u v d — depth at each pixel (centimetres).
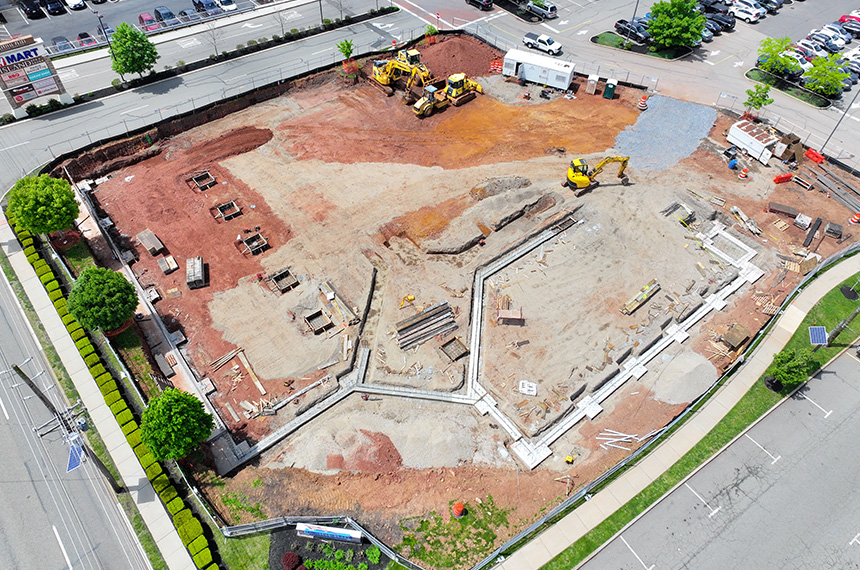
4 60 5234
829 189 5088
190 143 5547
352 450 3344
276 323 4044
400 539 3017
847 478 3312
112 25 7050
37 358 3806
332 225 4728
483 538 3036
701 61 6819
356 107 6069
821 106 6112
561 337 3988
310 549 2961
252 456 3359
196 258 4384
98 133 5466
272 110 5994
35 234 4547
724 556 2997
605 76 6550
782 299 4247
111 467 3297
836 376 3819
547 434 3506
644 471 3322
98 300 3625
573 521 3105
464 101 6138
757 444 3459
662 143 5584
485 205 4869
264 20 7375
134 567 2920
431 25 7250
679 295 4253
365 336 4016
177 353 3850
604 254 4525
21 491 3188
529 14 7700
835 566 2972
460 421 3550
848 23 7394
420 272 4375
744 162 5369
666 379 3769
